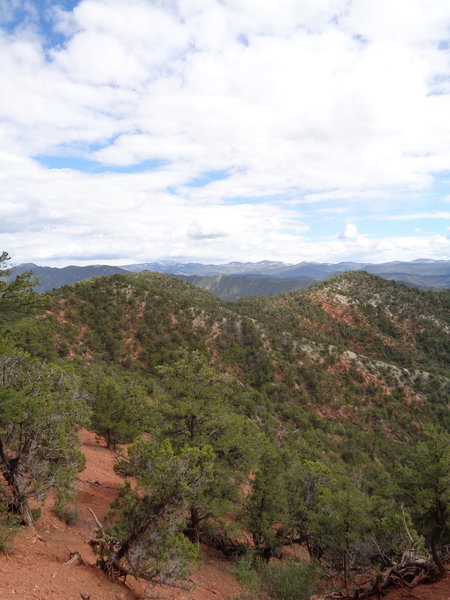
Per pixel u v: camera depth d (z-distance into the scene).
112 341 92.12
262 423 59.34
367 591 12.71
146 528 9.23
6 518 9.96
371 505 17.19
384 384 110.69
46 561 8.97
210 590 12.91
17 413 10.41
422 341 169.62
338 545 16.08
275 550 19.70
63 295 105.44
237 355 106.38
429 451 15.42
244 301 191.12
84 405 13.91
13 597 6.66
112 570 9.51
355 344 160.88
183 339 103.81
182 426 17.00
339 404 98.81
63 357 68.12
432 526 15.02
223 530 17.81
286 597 12.03
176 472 9.22
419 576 12.59
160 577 9.08
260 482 18.94
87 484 19.39
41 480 11.43
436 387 112.50
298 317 166.50
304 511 19.92
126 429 27.67
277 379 101.88
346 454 65.19
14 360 12.06
